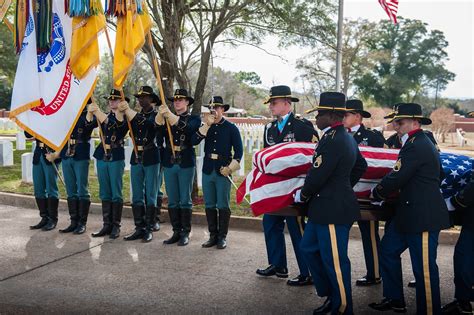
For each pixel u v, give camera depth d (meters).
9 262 5.50
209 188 6.19
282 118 5.21
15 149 17.02
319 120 4.12
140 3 5.05
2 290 4.63
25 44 4.66
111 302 4.35
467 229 4.26
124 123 6.62
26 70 4.63
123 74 4.97
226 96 48.78
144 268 5.34
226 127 6.16
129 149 11.70
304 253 4.21
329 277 4.02
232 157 6.18
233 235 6.86
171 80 8.45
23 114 4.75
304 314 4.18
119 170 6.64
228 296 4.56
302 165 4.32
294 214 4.36
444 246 6.48
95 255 5.81
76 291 4.61
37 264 5.43
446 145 26.03
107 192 6.71
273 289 4.79
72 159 6.79
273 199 4.35
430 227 3.96
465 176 4.45
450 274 5.34
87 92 4.84
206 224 7.48
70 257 5.71
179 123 6.07
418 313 4.08
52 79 4.80
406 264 5.67
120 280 4.94
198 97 8.41
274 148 4.48
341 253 3.99
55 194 7.07
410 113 4.09
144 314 4.10
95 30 4.73
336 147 3.94
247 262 5.62
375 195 4.19
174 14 8.02
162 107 5.92
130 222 7.59
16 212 8.24
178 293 4.60
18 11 4.70
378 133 5.99
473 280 4.23
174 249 6.11
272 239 5.11
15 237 6.60
